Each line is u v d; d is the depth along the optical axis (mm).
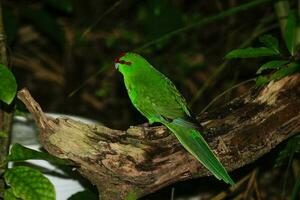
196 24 7516
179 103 6734
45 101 13570
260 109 6195
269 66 6164
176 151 6043
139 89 6973
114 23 13938
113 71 13633
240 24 13656
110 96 13555
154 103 6770
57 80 13750
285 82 6219
